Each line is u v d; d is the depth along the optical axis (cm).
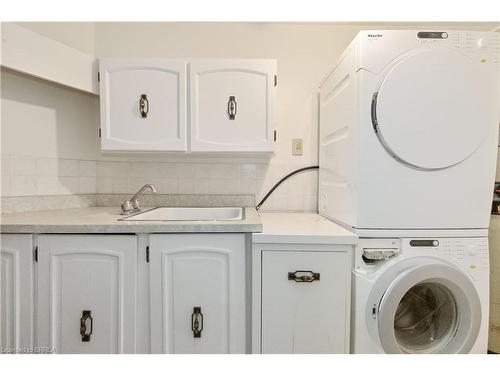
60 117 164
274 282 110
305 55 183
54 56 144
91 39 180
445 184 111
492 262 139
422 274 106
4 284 114
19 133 146
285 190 186
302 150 185
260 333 111
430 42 108
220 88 154
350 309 111
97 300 115
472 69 108
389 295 105
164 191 184
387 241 112
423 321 126
